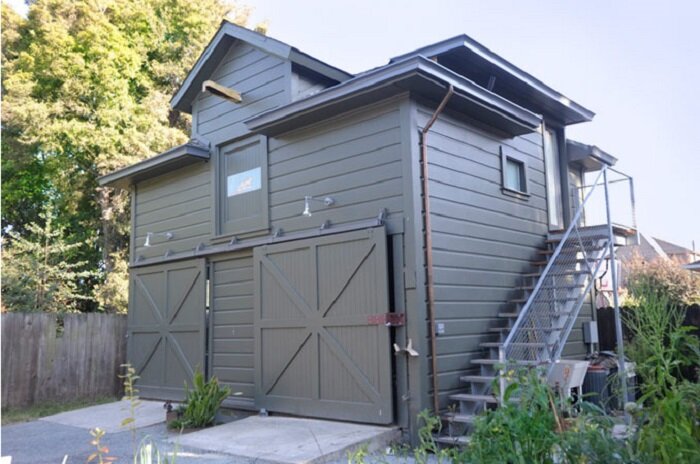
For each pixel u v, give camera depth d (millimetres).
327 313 6566
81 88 15320
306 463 4848
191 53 17406
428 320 5973
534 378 2607
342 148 6844
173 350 8844
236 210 8297
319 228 6934
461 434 5754
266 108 7988
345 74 7961
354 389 6211
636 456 2154
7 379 8664
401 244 6105
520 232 7832
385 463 3828
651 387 2330
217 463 5016
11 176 17250
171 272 9109
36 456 5719
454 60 7785
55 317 9344
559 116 9438
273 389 7066
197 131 9086
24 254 13602
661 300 2686
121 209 15719
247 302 7891
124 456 5547
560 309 7074
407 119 6211
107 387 9789
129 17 16859
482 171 7219
